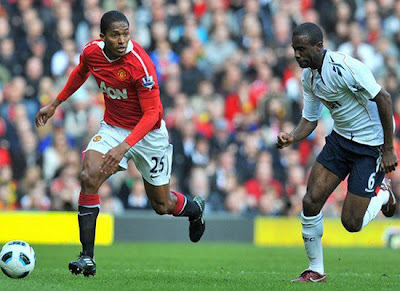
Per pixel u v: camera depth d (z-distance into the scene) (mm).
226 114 58438
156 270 28484
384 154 22953
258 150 56531
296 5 65125
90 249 23219
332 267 32031
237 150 56188
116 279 23484
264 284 22688
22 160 52500
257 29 63062
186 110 56562
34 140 53312
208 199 53656
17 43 57344
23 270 22750
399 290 21828
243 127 57719
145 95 23062
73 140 54125
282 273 28281
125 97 23484
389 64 64500
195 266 31359
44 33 58156
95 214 23297
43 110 24969
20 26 57875
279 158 56656
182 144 54562
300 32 22469
